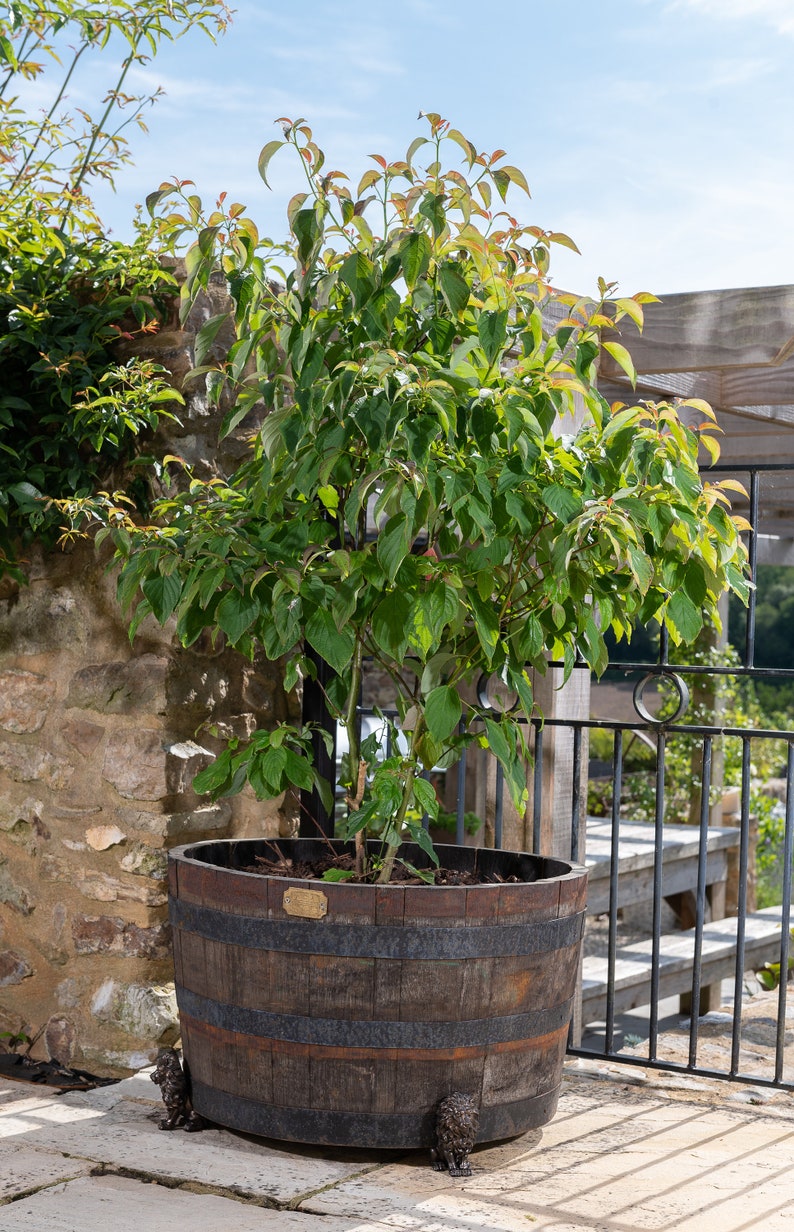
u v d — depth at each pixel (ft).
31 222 10.69
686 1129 8.79
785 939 9.71
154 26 11.12
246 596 7.93
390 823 8.20
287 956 7.42
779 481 19.15
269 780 8.16
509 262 8.00
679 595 8.12
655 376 13.01
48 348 9.94
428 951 7.31
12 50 10.74
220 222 7.82
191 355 9.98
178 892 8.14
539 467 7.73
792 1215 7.13
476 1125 7.52
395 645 7.43
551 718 11.15
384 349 7.52
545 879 8.07
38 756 10.57
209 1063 7.94
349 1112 7.45
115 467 10.14
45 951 10.43
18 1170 7.56
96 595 10.24
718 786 22.12
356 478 8.21
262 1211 6.98
